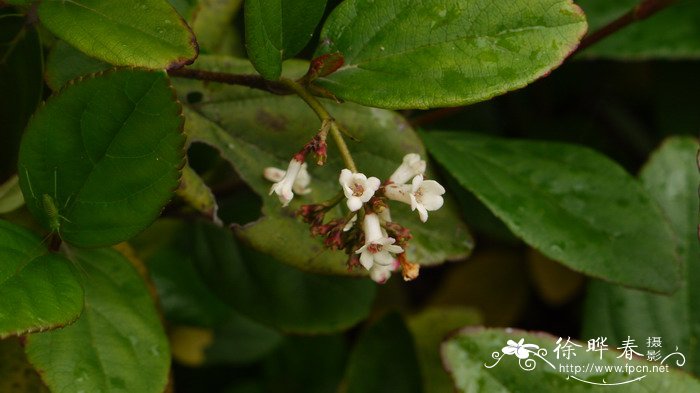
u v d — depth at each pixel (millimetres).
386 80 453
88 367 454
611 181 506
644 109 598
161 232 547
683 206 527
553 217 497
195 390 591
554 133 587
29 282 439
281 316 523
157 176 441
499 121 585
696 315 522
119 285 469
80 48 442
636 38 548
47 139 438
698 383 473
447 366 477
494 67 448
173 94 431
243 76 467
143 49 442
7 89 471
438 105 448
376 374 527
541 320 596
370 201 453
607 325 524
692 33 546
